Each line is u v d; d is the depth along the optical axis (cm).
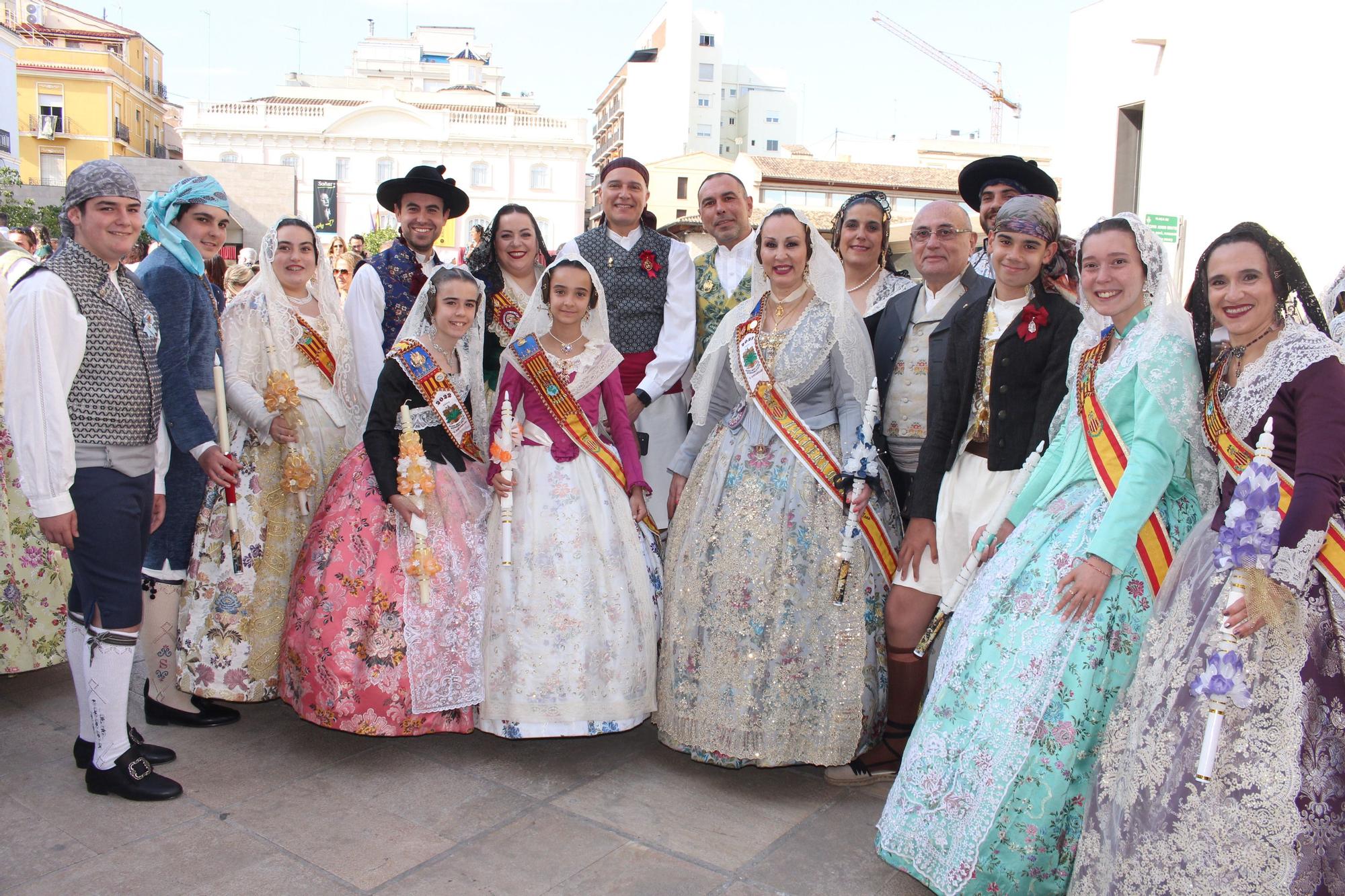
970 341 316
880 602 333
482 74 7688
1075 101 1198
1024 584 261
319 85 7088
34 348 276
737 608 321
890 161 5397
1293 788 211
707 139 6462
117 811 300
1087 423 265
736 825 301
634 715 339
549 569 339
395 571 337
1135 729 232
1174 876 217
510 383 364
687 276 439
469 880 265
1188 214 1041
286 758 343
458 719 338
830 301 344
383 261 434
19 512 389
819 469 331
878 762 335
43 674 422
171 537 360
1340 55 895
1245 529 213
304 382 386
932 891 265
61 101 4628
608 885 264
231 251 2706
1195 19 1028
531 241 421
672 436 442
